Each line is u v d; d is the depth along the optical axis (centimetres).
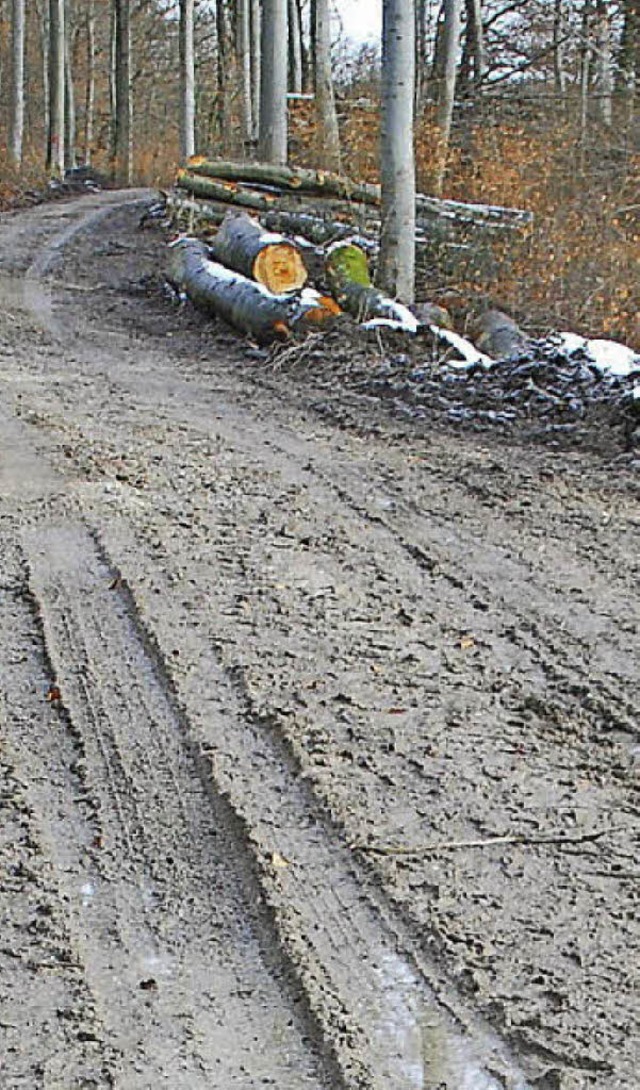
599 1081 281
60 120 4212
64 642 539
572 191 1878
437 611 570
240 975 324
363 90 3356
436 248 1769
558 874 362
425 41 3231
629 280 1591
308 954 329
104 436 930
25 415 1005
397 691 483
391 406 1052
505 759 429
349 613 568
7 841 388
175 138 6075
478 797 404
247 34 3416
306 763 425
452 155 2234
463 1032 299
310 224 2008
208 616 562
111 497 757
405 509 740
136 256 2280
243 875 368
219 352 1416
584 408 944
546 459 858
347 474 827
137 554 649
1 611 576
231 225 1703
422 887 357
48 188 3841
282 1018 307
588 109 2317
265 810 399
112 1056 294
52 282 2030
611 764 426
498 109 2397
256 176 2109
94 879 368
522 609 572
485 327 1420
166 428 971
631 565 631
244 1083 285
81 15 6175
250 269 1587
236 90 3953
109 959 331
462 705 471
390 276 1512
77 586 605
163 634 541
